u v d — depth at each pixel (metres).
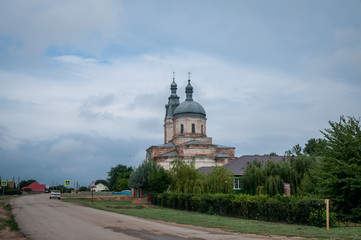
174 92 89.31
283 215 20.09
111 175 129.88
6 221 21.09
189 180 40.75
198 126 73.88
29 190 132.38
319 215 18.19
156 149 72.75
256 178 35.53
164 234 14.83
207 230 16.50
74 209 31.50
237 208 23.89
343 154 22.59
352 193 21.34
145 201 48.78
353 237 13.80
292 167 35.16
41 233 15.80
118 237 13.95
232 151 76.00
